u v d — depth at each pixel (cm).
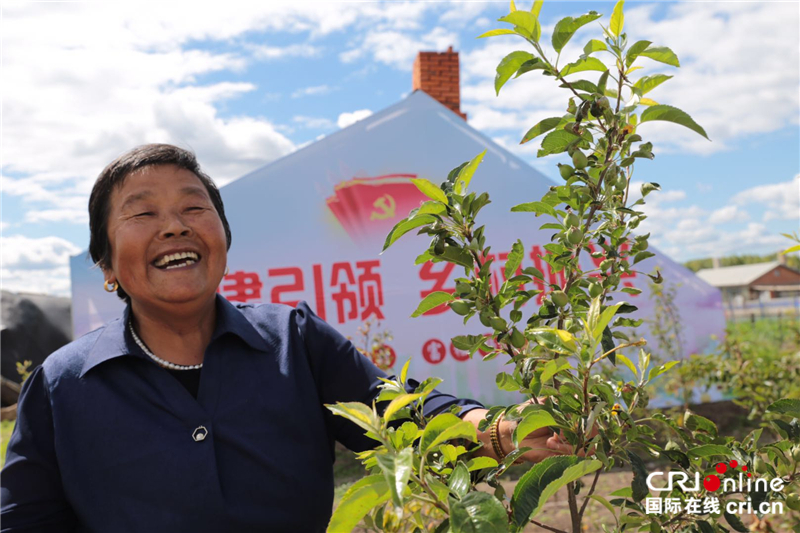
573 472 79
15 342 1027
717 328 683
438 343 664
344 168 672
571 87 109
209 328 148
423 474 76
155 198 136
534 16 107
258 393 140
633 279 678
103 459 131
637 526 111
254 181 655
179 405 135
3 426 789
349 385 151
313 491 140
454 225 104
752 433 113
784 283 3638
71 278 590
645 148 109
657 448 109
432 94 882
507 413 101
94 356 139
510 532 78
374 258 668
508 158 694
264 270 646
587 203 113
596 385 98
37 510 135
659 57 106
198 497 128
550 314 109
